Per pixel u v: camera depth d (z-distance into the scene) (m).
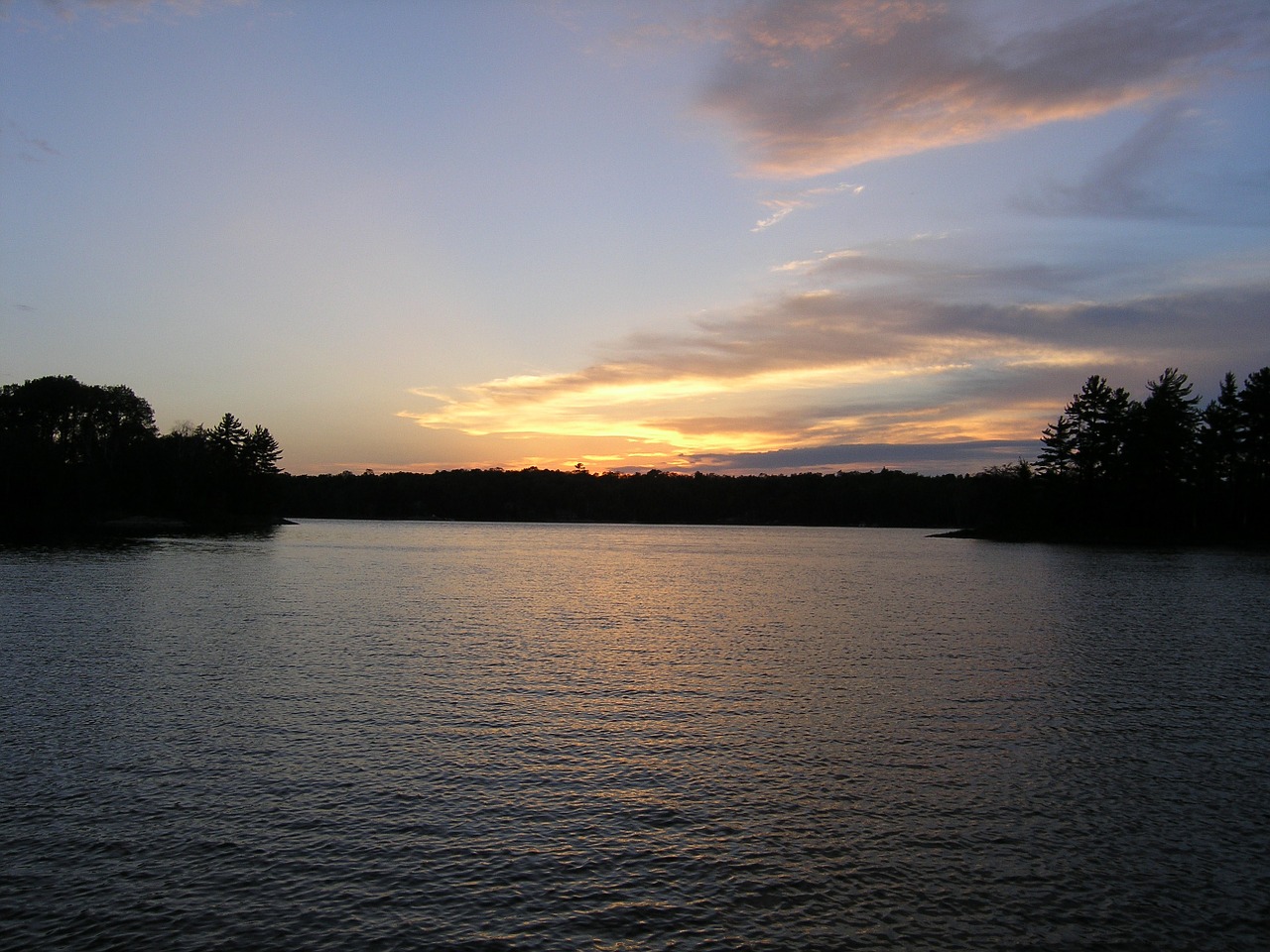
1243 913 11.72
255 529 147.75
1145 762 17.84
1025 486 137.38
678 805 15.29
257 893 11.97
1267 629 36.50
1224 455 114.56
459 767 17.17
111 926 11.09
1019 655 29.78
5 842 13.41
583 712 21.47
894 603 46.59
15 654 27.88
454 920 11.38
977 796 15.81
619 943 10.91
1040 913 11.68
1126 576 65.06
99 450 137.00
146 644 29.97
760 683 24.98
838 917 11.53
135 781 16.03
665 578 63.56
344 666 26.55
